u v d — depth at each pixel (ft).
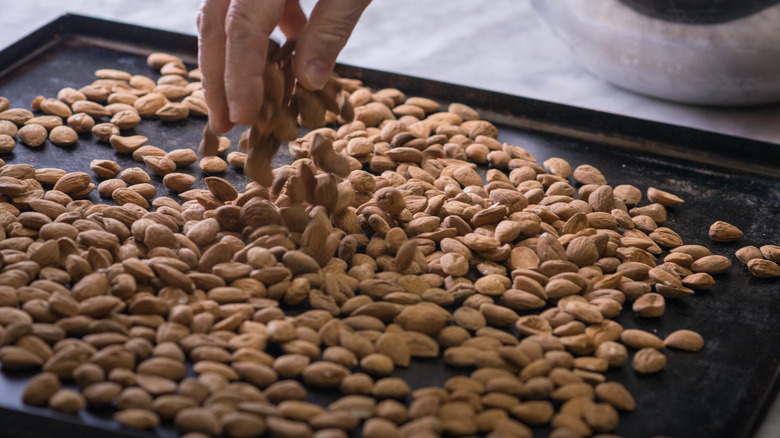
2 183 3.15
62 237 3.03
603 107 3.81
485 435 2.72
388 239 3.11
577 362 2.86
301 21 3.27
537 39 4.29
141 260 3.00
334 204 3.10
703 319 3.02
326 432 2.66
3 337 2.77
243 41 2.88
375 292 2.98
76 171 3.32
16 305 2.87
